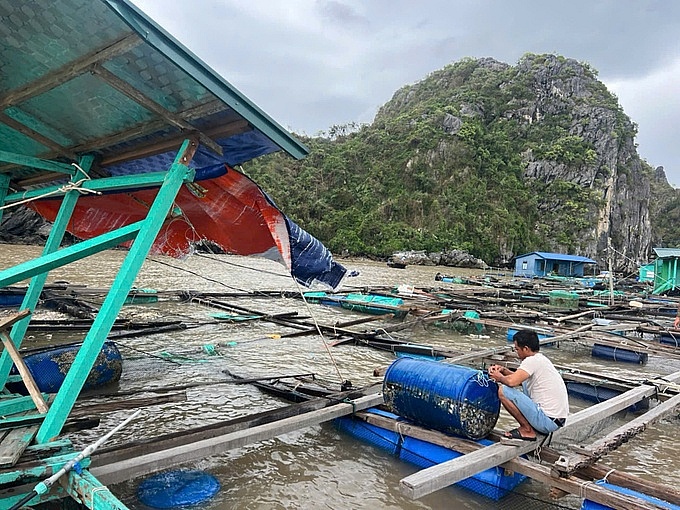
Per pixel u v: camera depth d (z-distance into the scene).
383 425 5.71
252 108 4.04
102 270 23.59
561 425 5.03
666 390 7.66
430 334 14.45
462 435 5.12
